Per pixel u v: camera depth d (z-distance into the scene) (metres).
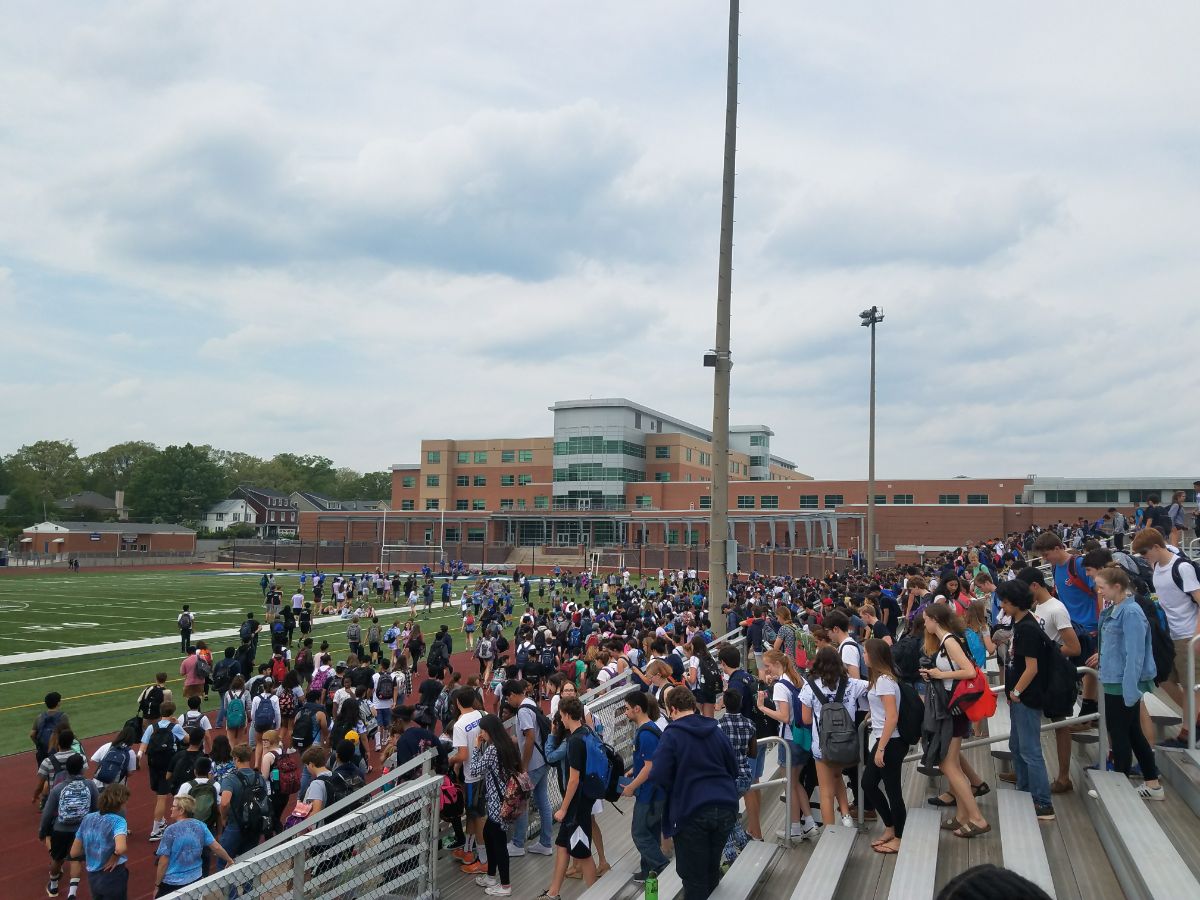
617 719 11.54
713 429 16.06
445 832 9.16
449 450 116.94
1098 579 6.85
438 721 10.59
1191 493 42.91
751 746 7.52
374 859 6.96
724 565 15.90
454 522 111.44
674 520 95.31
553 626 25.56
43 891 10.75
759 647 16.83
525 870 8.52
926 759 7.14
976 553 28.11
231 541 119.94
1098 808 6.61
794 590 32.75
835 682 7.72
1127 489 79.50
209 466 159.88
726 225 16.06
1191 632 7.43
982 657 9.28
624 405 106.69
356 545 105.94
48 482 151.50
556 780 9.58
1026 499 85.00
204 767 9.20
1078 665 7.93
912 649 8.26
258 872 5.60
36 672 26.95
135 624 39.44
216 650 32.03
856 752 7.23
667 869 7.19
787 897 6.62
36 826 13.17
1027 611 7.04
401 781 9.27
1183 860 5.27
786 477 144.25
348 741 9.21
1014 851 6.00
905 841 6.75
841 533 88.50
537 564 99.88
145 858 12.03
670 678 8.35
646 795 7.14
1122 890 5.65
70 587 61.78
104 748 12.00
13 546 114.88
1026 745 6.98
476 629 40.59
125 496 156.38
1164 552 7.52
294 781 11.30
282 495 165.88
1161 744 7.44
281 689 15.35
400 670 18.64
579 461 107.12
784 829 8.02
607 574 73.06
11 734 19.12
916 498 90.12
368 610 44.28
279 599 41.34
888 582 27.44
